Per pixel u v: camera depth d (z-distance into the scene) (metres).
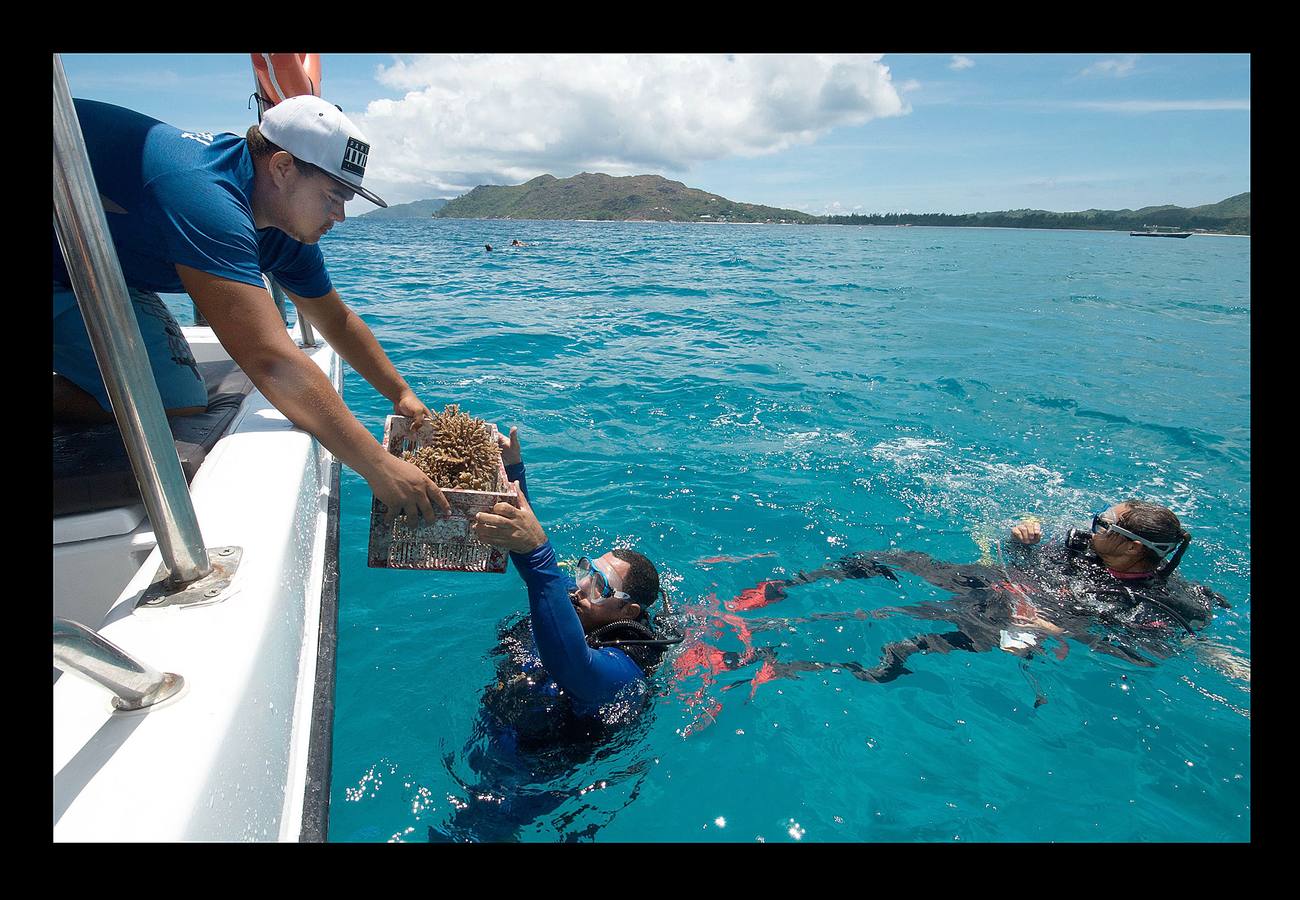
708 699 2.80
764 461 5.15
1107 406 6.71
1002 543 4.06
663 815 2.30
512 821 2.26
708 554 3.89
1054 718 2.78
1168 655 3.18
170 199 1.84
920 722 2.74
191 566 1.43
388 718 2.62
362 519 4.03
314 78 2.87
